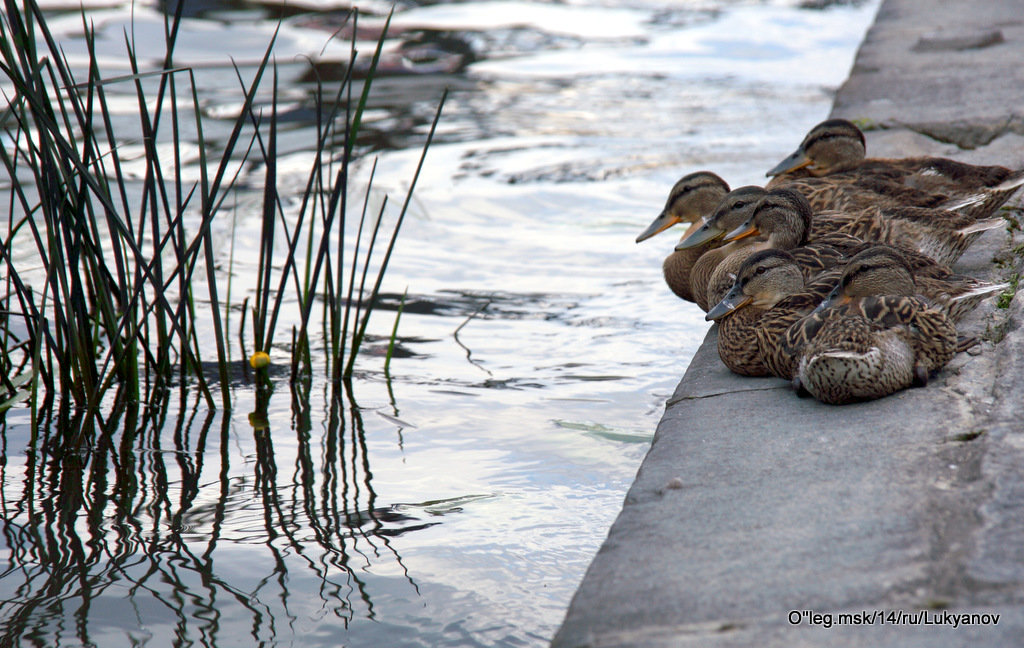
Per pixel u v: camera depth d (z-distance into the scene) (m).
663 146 18.38
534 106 21.55
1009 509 5.06
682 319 11.38
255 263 12.95
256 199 15.04
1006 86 16.55
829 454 6.05
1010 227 10.53
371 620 5.94
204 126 18.91
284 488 7.64
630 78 24.16
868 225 9.62
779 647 4.25
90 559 6.59
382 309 11.73
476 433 8.62
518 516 7.19
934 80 17.34
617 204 15.39
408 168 17.05
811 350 6.95
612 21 31.22
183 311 8.97
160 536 6.89
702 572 4.91
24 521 7.11
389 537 6.89
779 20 31.52
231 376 9.93
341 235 9.45
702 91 22.83
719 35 29.20
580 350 10.56
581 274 12.86
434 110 21.06
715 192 11.53
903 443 6.05
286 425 8.80
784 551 4.99
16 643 5.67
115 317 9.24
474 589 6.27
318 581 6.34
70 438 8.50
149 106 19.95
